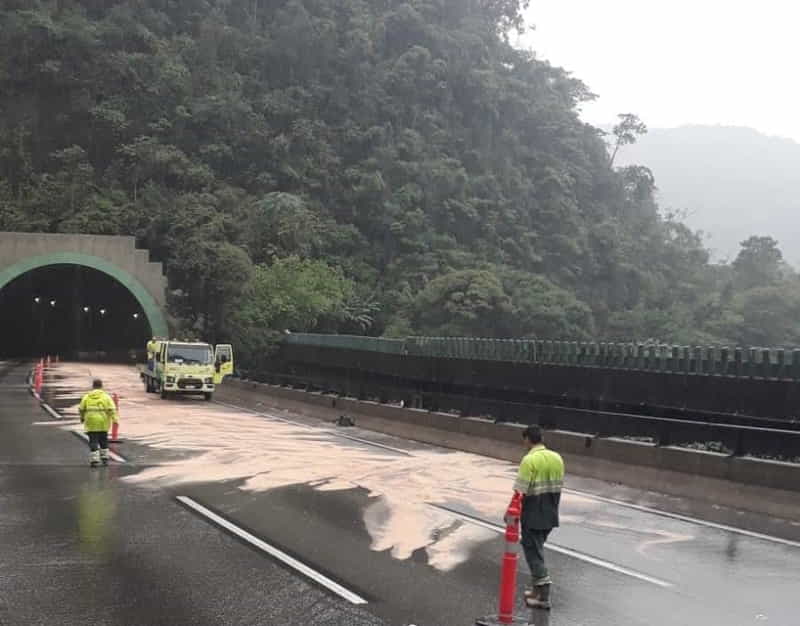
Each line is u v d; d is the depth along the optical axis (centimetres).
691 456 1429
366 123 12825
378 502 1293
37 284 8938
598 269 12950
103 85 11056
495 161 13588
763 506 1278
